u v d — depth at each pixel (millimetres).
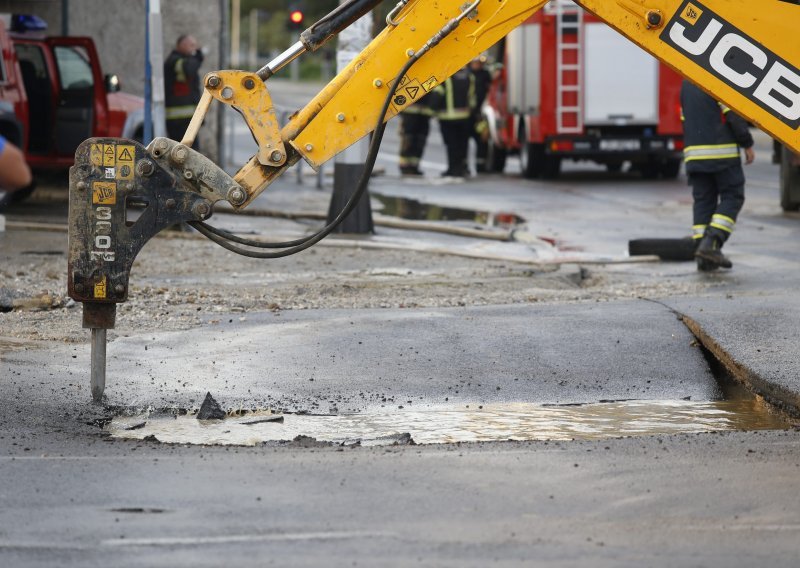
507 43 72625
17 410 18469
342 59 40312
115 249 17734
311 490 14500
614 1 17781
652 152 67000
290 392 20281
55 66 50312
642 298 28484
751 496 14242
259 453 16312
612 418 19234
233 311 26875
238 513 13641
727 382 21719
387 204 55438
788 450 16297
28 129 50125
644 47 17938
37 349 22641
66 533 12992
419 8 17750
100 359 19047
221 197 17578
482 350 22938
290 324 25000
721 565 12086
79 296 17922
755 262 36250
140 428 18047
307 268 34500
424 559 12211
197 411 19109
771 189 61031
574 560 12203
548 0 17938
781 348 21969
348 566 12023
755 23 17672
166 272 33344
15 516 13523
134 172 17469
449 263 35969
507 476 15086
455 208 54094
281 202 54031
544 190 63688
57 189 56625
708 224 34719
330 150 17906
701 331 23609
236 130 104688
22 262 33969
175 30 65250
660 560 12211
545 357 22562
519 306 27000
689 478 14953
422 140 71500
